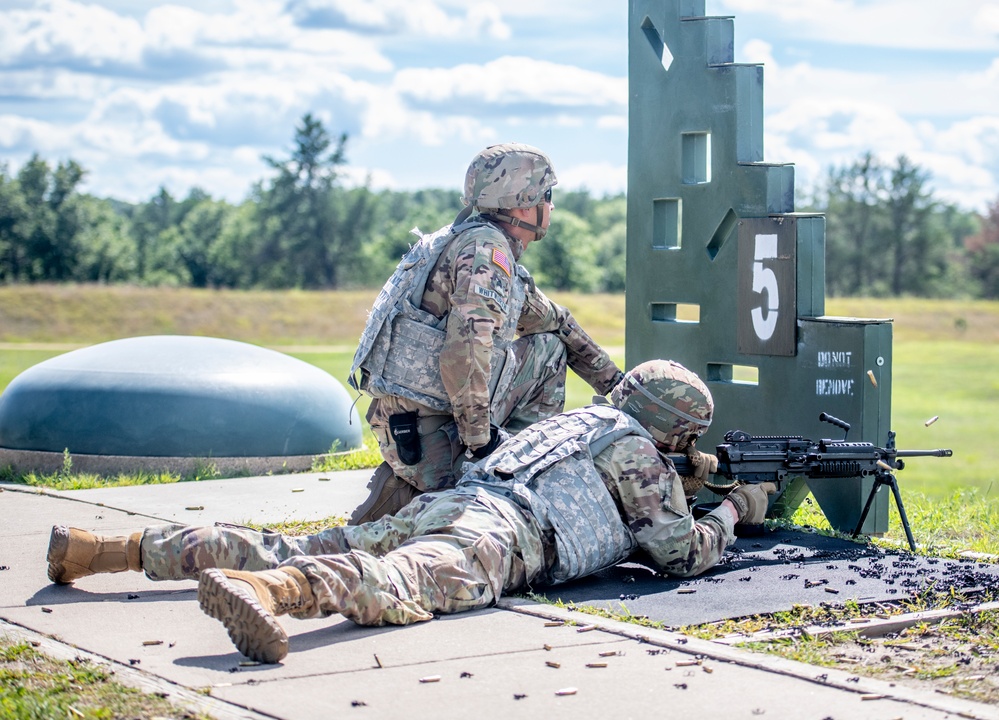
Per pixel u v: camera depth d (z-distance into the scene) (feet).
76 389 26.99
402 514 15.28
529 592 15.28
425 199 519.60
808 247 20.54
